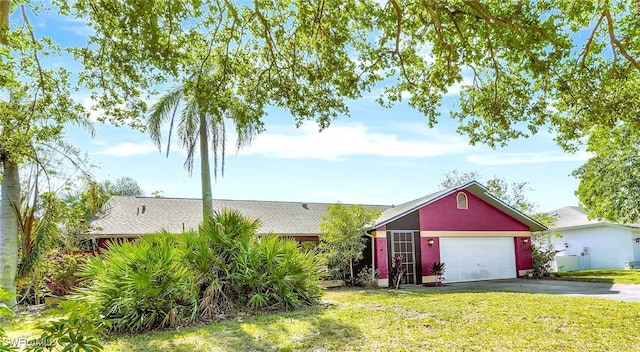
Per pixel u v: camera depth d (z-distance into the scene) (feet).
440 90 25.91
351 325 25.44
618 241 79.56
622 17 22.30
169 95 49.55
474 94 27.86
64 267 43.93
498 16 20.13
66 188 40.78
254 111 25.26
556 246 91.09
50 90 25.57
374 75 24.32
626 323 24.54
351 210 53.26
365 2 21.72
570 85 23.25
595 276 60.44
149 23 19.25
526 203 93.97
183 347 21.61
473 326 24.34
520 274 64.13
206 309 29.81
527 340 21.16
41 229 40.34
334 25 21.83
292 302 32.81
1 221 38.04
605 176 65.16
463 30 22.36
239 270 32.83
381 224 55.01
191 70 24.91
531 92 25.68
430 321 25.95
